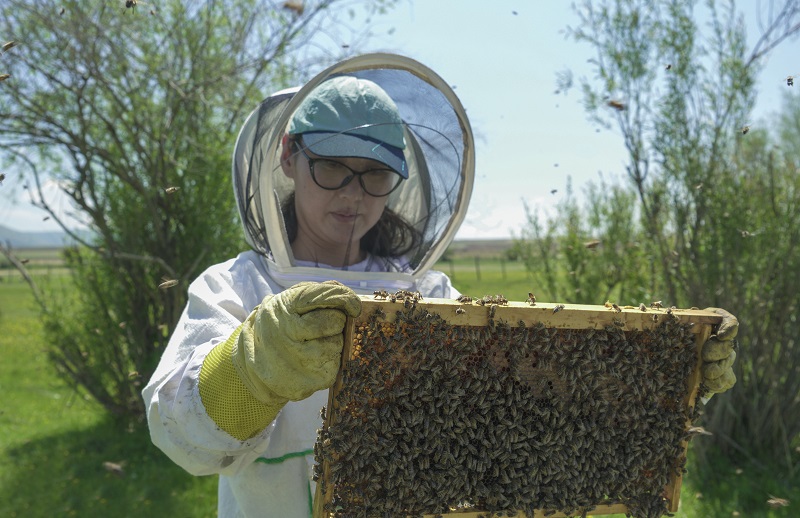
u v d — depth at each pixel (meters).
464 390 1.61
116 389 7.75
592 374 1.75
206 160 6.89
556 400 1.72
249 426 1.64
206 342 1.88
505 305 1.67
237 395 1.61
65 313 7.98
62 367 8.14
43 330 7.88
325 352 1.47
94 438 7.36
